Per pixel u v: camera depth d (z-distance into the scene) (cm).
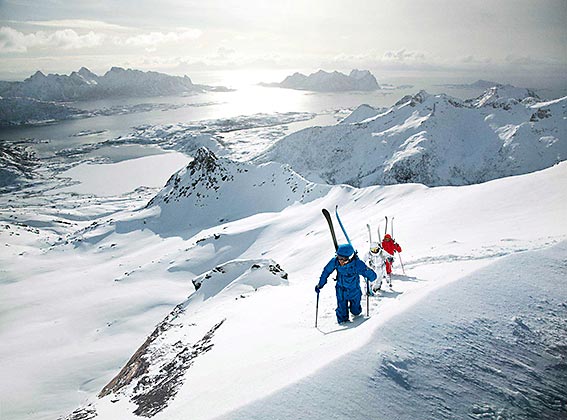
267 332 909
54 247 12038
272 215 9744
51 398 3734
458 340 534
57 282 8231
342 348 523
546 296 640
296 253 4853
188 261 7706
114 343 4897
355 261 737
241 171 14412
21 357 4769
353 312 748
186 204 13800
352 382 445
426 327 551
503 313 596
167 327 1856
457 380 473
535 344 548
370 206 6625
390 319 557
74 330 5503
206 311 1859
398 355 492
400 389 446
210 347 1096
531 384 485
